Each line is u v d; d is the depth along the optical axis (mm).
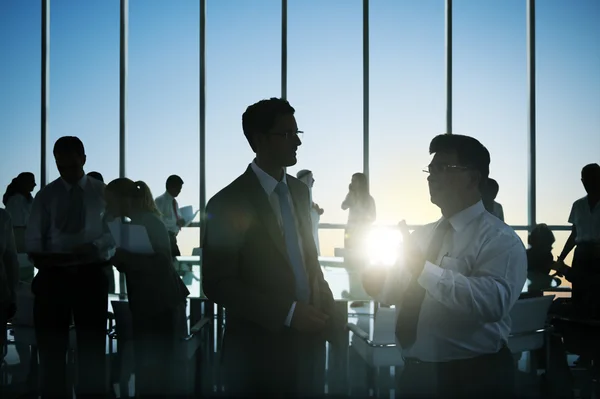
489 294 1627
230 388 1822
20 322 3631
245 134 1975
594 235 5012
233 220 1780
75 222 3164
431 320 1772
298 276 1896
